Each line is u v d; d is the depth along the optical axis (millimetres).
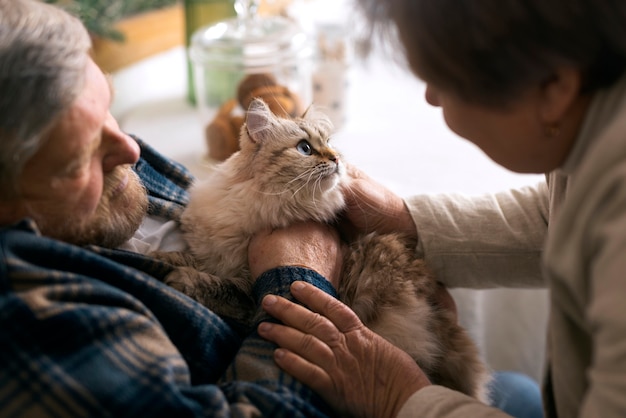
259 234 1067
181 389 729
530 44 590
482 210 1143
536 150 692
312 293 885
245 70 1740
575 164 682
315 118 1350
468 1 586
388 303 1049
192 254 1091
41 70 688
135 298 799
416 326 1031
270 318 875
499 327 1592
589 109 639
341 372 834
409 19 627
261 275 961
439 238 1135
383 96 2244
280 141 1172
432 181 1739
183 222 1118
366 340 861
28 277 699
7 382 661
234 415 722
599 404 562
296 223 1084
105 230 896
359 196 1140
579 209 591
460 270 1151
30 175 739
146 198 1016
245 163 1182
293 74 1808
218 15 2072
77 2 1993
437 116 2127
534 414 1271
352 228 1189
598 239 566
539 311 1551
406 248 1126
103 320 714
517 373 1480
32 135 692
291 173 1107
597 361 566
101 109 785
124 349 719
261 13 2160
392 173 1780
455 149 1922
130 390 693
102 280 792
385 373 842
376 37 693
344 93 1966
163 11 2457
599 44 594
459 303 1422
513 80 615
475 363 1093
